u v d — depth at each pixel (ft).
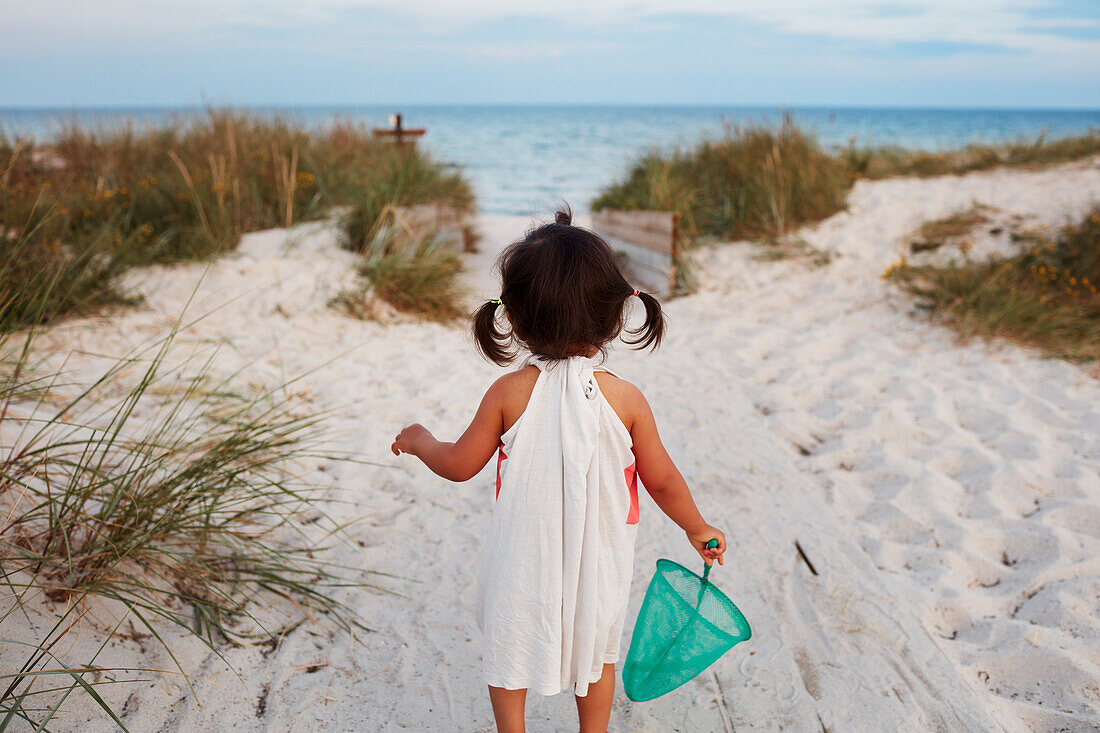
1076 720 6.88
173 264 19.58
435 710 6.98
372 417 13.53
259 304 18.24
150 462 8.75
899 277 21.34
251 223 23.59
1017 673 7.57
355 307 19.08
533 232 5.37
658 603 6.37
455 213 27.14
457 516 10.48
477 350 5.68
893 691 7.32
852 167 31.24
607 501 5.37
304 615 8.15
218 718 6.64
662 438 13.21
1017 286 19.53
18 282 12.95
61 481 8.66
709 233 26.94
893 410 14.02
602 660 5.56
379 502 10.68
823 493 11.39
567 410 5.18
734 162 28.53
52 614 6.99
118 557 7.40
